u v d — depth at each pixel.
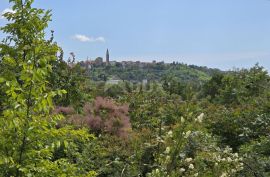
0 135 3.97
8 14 4.10
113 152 8.43
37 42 4.05
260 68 18.73
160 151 7.27
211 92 22.88
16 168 3.96
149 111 13.27
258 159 8.20
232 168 7.48
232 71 20.42
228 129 11.55
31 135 3.98
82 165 7.05
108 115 10.41
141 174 7.87
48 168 4.10
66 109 10.59
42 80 4.07
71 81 12.26
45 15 4.14
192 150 7.85
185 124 6.36
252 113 12.18
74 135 4.43
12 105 3.94
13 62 4.01
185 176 6.54
